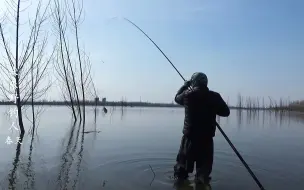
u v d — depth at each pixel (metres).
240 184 5.80
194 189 5.41
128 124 22.06
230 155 9.20
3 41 13.27
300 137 15.67
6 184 5.61
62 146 10.50
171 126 21.03
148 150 9.76
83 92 23.22
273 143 12.77
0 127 16.98
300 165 7.88
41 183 5.69
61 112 40.78
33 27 14.00
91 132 15.48
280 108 83.69
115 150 9.70
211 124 5.61
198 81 5.70
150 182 5.78
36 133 14.52
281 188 5.63
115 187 5.45
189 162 5.64
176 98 5.98
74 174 6.39
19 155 8.66
